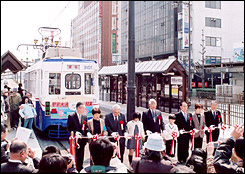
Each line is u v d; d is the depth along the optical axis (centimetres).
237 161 351
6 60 807
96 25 4731
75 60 966
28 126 955
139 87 1828
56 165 289
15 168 317
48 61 932
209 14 3183
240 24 3191
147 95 1703
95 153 294
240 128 352
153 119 629
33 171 326
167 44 3572
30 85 1294
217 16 3198
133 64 656
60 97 922
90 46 5103
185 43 2814
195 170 342
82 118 577
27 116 898
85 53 5400
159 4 3691
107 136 548
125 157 710
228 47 3225
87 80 988
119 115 599
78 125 565
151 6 3853
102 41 4625
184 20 2808
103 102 2270
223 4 3142
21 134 381
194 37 3172
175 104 1462
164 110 1543
